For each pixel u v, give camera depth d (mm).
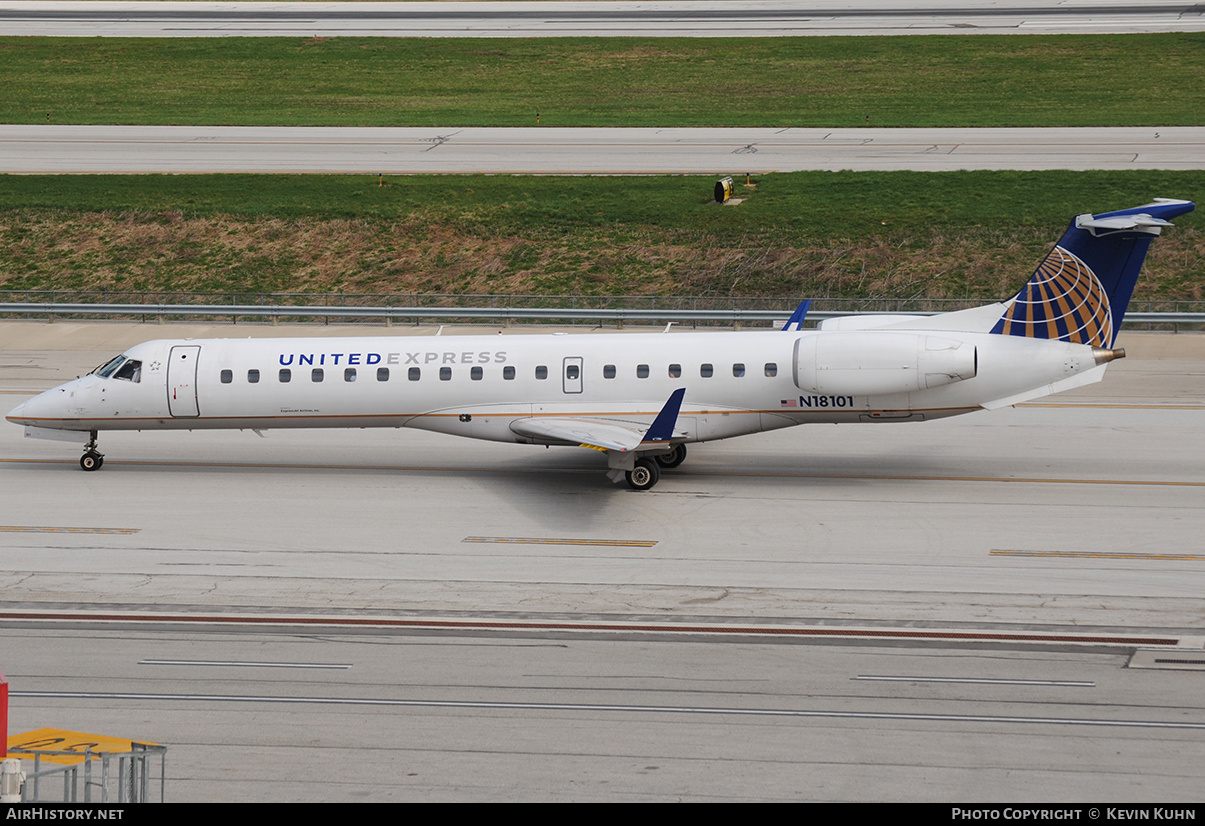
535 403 123875
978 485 121188
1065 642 81500
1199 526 106750
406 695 74312
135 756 58000
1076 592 91062
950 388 118500
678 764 65250
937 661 78625
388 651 81500
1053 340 118438
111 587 94500
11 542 106125
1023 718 70188
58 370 176125
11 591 93625
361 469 130875
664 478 125812
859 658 79375
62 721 70938
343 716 71500
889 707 71938
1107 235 115188
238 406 127188
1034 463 128875
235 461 135000
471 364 124562
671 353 123000
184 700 73875
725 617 87062
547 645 82312
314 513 114625
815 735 68438
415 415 126000
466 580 95812
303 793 62375
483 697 74000
